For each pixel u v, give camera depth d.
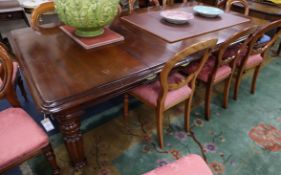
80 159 1.24
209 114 1.78
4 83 1.13
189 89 1.47
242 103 2.01
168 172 0.87
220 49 1.38
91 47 1.24
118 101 1.94
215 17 1.86
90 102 0.98
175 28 1.57
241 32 1.32
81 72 1.04
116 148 1.51
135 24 1.61
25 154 0.99
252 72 2.49
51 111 0.84
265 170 1.42
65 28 1.45
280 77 2.42
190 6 2.18
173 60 1.03
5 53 1.07
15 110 1.15
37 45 1.26
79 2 1.08
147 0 2.87
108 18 1.22
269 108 1.96
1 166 0.92
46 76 0.99
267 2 2.73
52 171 1.25
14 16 2.47
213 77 1.58
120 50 1.25
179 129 1.69
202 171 0.88
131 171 1.37
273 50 2.98
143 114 1.81
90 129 1.64
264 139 1.64
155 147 1.53
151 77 1.09
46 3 1.56
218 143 1.59
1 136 1.00
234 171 1.40
